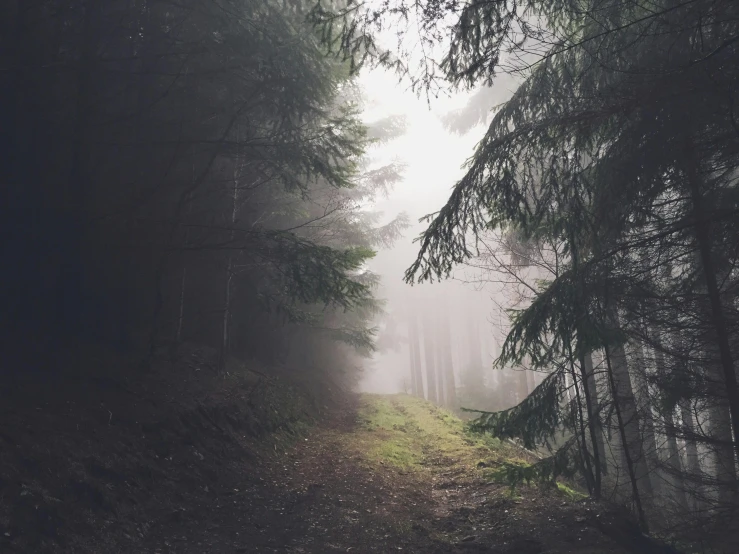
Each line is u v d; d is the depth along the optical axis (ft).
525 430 24.85
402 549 20.62
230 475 26.22
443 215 22.84
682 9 17.22
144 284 37.35
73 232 27.09
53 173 28.73
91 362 27.73
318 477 29.91
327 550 20.04
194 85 30.48
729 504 20.03
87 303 30.68
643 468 31.42
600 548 19.22
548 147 21.15
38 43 26.55
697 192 19.43
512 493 25.73
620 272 21.20
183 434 26.45
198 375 36.01
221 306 41.63
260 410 37.27
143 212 31.81
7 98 25.30
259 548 19.39
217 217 39.40
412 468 34.45
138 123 30.12
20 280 26.71
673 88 16.85
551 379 25.30
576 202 20.95
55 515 16.37
